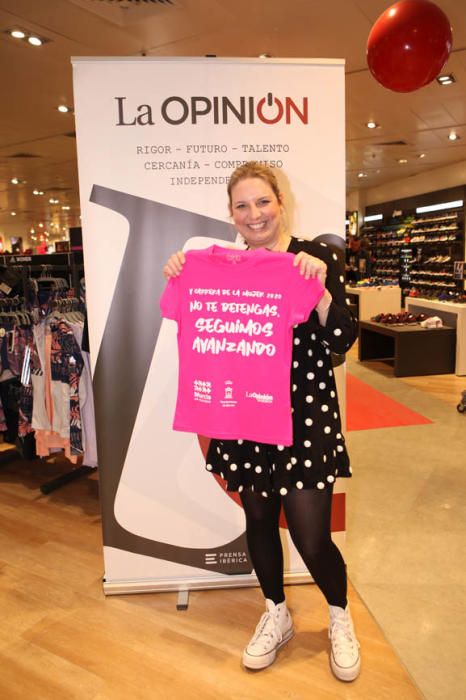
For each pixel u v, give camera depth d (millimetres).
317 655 1771
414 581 2162
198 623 1955
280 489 1426
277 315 1344
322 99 1848
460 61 5250
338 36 4602
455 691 1600
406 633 1854
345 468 1498
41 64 5102
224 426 1425
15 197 13672
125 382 1982
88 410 2838
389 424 4305
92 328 1941
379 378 6086
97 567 2357
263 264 1349
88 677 1705
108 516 2074
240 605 2057
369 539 2492
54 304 3086
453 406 4832
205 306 1411
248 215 1436
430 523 2643
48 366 2904
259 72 1814
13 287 3324
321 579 1613
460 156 10352
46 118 6824
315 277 1303
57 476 3436
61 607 2064
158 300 1931
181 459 2041
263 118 1841
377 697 1595
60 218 18703
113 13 4156
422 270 12625
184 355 1462
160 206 1868
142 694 1633
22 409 3111
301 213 1901
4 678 1709
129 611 2033
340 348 1407
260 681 1669
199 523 2092
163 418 2010
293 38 4637
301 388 1438
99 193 1853
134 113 1812
